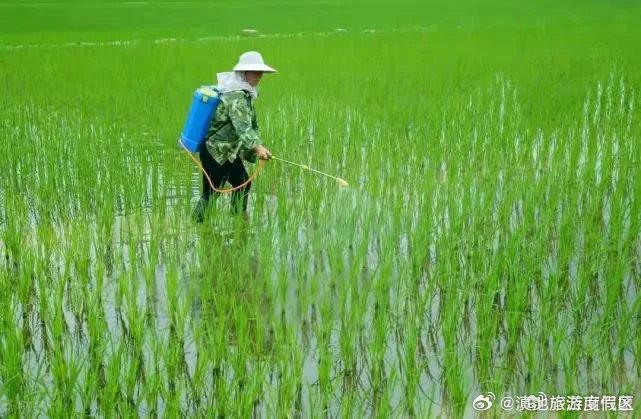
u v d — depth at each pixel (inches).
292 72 539.2
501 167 317.1
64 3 1328.7
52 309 203.8
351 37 785.6
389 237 231.3
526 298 201.0
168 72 555.5
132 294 201.3
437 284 217.9
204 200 271.3
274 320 186.4
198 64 587.8
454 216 244.8
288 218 259.8
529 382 169.8
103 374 175.9
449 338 177.6
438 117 386.0
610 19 985.5
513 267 210.7
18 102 467.2
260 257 229.5
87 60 629.6
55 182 305.0
